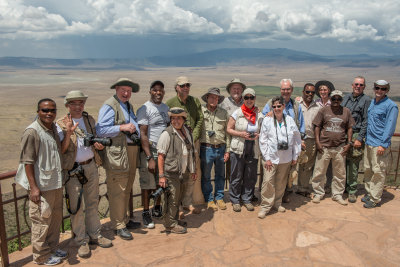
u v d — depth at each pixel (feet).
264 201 14.49
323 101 16.35
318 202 16.20
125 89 12.09
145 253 11.39
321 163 15.84
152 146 13.39
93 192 11.73
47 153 9.95
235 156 14.82
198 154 15.12
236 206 15.24
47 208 10.14
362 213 14.76
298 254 11.27
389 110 14.19
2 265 10.54
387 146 14.56
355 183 16.17
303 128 15.56
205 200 15.81
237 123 14.55
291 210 15.29
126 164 12.04
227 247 11.80
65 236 12.85
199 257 11.08
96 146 11.05
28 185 9.85
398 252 11.35
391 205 15.66
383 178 14.97
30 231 11.99
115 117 11.89
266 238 12.48
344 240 12.22
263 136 14.17
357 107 15.76
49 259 10.70
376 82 14.53
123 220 12.82
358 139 15.47
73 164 10.88
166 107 13.74
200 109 14.51
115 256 11.21
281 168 14.44
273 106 13.96
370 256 11.10
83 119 11.45
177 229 12.99
